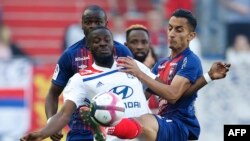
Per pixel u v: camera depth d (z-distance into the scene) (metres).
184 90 20.19
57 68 22.20
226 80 37.03
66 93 19.27
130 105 19.39
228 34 49.44
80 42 22.08
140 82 19.77
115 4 51.00
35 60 49.53
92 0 51.62
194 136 20.64
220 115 36.88
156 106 24.30
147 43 25.31
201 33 47.28
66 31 46.72
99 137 17.73
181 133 20.14
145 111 19.73
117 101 17.59
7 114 37.03
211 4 47.56
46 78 37.00
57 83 22.16
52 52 50.66
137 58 25.27
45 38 50.91
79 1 51.78
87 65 21.81
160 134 19.53
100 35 19.27
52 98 22.34
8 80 37.16
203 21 47.34
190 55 20.70
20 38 50.62
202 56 40.97
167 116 20.45
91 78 19.27
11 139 36.94
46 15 51.41
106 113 17.42
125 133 18.41
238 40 49.38
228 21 49.44
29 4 51.56
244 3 50.28
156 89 19.62
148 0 51.00
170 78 20.73
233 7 49.84
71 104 18.95
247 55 43.56
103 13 21.58
